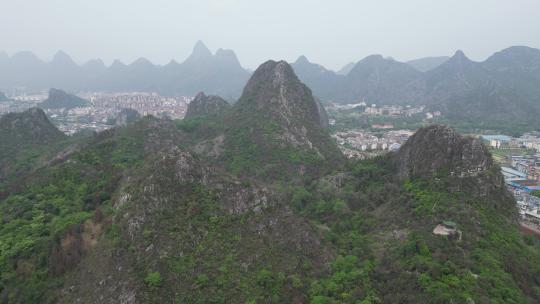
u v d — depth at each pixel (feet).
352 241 281.54
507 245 250.78
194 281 210.38
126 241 219.61
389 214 312.91
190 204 248.32
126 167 347.15
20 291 217.77
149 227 227.40
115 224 230.68
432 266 221.05
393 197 334.03
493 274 214.69
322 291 220.02
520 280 222.89
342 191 381.19
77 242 233.96
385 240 277.85
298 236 261.24
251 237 247.50
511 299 197.06
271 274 226.38
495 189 310.04
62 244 236.02
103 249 220.02
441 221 268.41
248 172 475.31
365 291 219.00
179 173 261.03
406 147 374.22
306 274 235.40
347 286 223.30
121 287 199.31
